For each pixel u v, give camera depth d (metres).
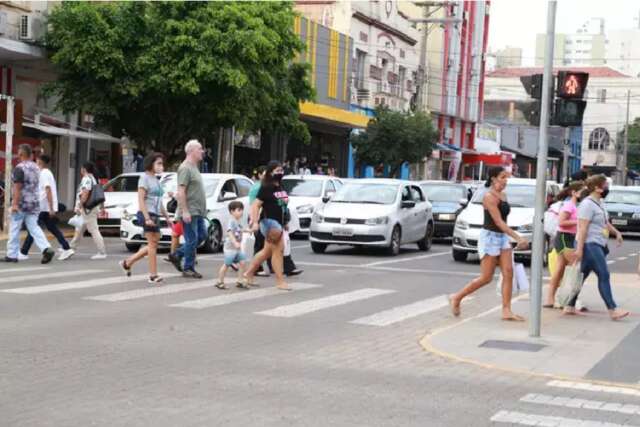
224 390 8.71
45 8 31.94
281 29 33.38
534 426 7.79
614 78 122.12
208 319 13.02
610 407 8.62
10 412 7.65
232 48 30.20
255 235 18.45
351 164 55.91
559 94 12.12
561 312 14.91
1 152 27.27
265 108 33.47
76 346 10.62
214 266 19.83
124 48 30.55
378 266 21.75
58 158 34.50
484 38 81.44
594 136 116.81
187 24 29.94
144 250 16.91
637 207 39.03
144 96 31.17
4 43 28.80
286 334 12.13
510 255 13.89
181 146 34.53
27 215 19.31
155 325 12.31
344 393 8.79
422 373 9.95
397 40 61.62
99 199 20.45
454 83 72.75
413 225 25.83
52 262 19.69
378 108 51.75
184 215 17.31
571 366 10.56
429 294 17.05
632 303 16.16
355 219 24.03
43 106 34.03
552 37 12.04
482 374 10.03
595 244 14.26
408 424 7.69
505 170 13.72
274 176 16.47
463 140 77.12
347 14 53.19
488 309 15.38
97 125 33.62
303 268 20.59
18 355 10.01
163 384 8.88
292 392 8.74
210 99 31.33
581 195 14.59
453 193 31.89
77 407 7.87
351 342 11.77
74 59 29.95
